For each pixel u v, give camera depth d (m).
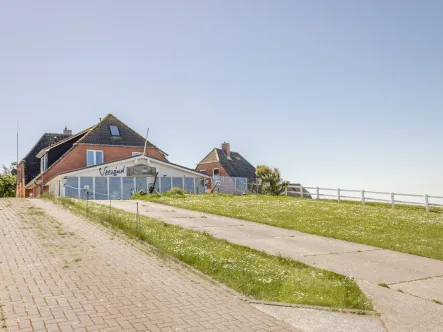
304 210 22.25
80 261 9.40
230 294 7.66
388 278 9.20
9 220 15.04
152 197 29.75
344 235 14.51
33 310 6.27
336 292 7.97
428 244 13.47
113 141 42.22
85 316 6.14
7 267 8.64
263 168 38.97
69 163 39.56
